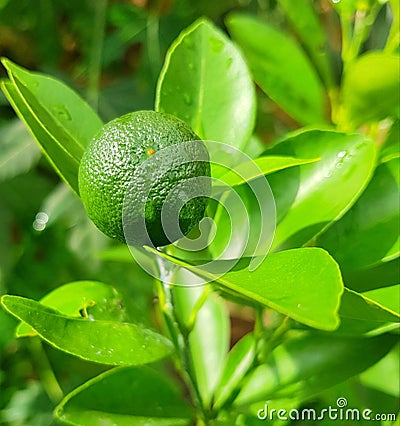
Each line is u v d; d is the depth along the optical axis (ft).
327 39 1.38
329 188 0.89
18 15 1.44
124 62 1.54
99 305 0.90
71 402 0.88
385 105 1.03
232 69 0.93
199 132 0.91
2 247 1.36
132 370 0.92
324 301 0.69
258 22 1.18
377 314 0.83
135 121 0.77
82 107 0.93
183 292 1.05
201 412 0.91
